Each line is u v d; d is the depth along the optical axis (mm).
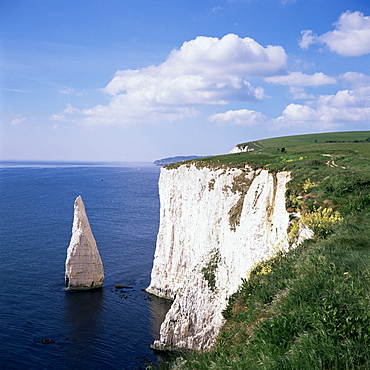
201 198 49938
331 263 12641
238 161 50250
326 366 7855
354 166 34438
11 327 38719
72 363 32750
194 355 11250
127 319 42344
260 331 9906
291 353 8352
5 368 31500
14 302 44938
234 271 35281
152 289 52500
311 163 36500
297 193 26578
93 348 35500
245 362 8867
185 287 39062
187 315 36594
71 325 40125
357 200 21000
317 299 10234
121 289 51969
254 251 30719
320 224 19250
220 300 35625
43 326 39500
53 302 45969
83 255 50812
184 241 52281
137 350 35500
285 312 10352
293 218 23953
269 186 32594
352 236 16016
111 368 32156
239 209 40812
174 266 52219
